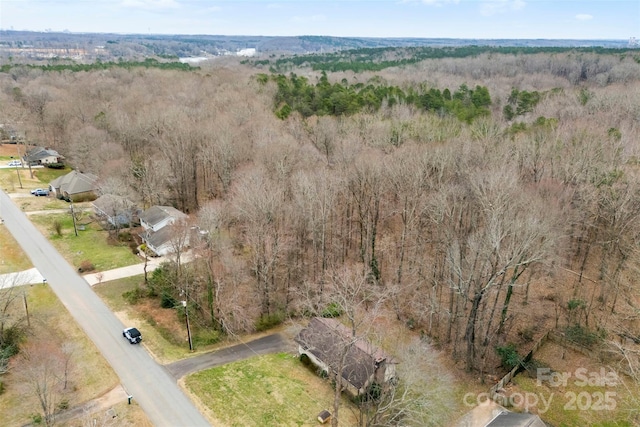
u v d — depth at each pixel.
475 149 60.59
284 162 61.22
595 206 50.97
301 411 34.84
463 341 43.44
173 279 50.16
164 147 73.69
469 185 51.47
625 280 47.53
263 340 44.25
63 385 36.31
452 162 58.16
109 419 33.34
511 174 48.72
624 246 46.97
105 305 48.41
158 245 59.19
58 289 51.16
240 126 78.31
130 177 72.69
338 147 68.69
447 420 34.34
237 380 38.06
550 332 43.22
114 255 60.19
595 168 52.47
